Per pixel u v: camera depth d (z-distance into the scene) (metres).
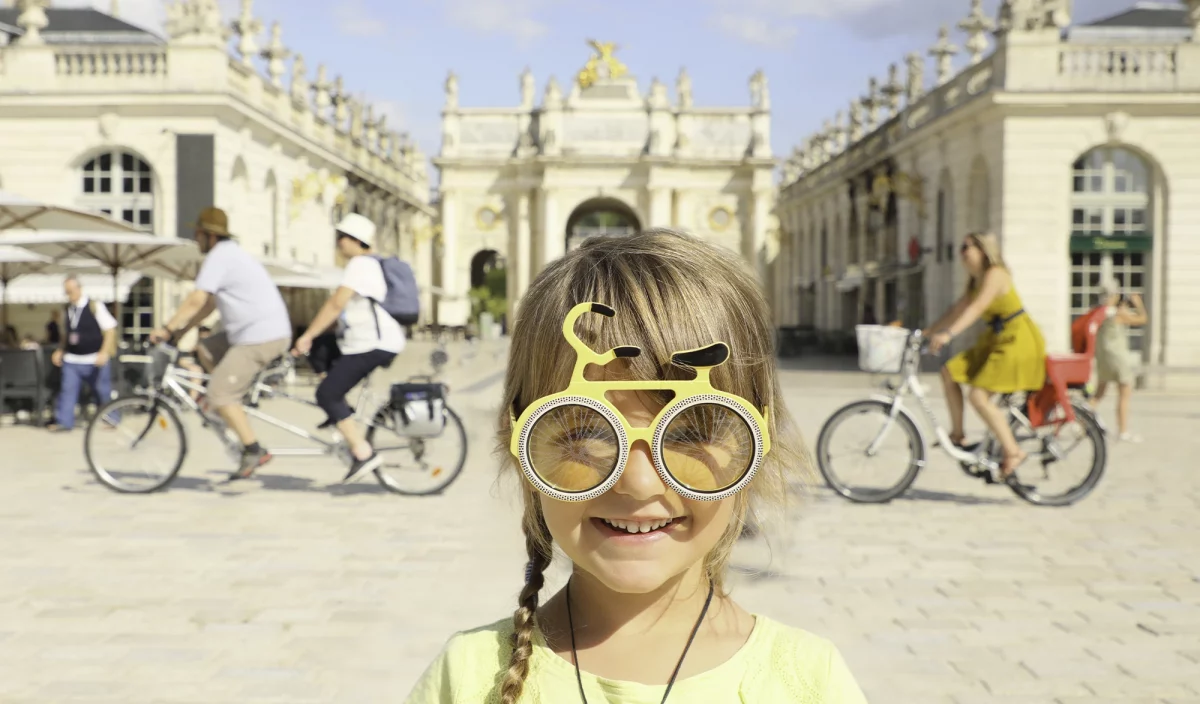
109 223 17.94
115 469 9.89
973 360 9.21
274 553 7.20
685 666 1.46
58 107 29.92
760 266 67.25
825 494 9.76
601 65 67.19
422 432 9.59
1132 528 8.16
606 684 1.44
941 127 32.25
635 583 1.39
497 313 77.88
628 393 1.41
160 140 29.86
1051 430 9.30
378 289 9.40
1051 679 4.66
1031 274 27.77
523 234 68.19
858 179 46.69
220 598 5.99
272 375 9.86
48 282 24.12
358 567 6.79
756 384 1.50
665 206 66.81
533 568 1.59
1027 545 7.52
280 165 36.22
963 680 4.65
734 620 1.55
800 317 63.34
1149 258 27.78
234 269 9.12
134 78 30.08
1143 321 14.55
